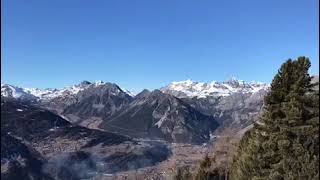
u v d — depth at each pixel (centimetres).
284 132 2975
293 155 2911
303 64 3059
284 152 2925
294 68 3072
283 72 3098
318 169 2806
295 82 3033
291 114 2953
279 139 2991
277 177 2914
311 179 2803
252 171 3200
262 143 3103
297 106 2969
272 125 3077
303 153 2858
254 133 3416
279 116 3084
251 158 3203
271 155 3034
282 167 2911
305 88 3044
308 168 2812
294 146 2888
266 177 3023
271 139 3034
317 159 2820
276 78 3122
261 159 3112
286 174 2875
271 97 3123
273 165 2969
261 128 3164
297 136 2911
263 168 3109
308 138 2895
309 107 3016
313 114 2994
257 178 3069
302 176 2825
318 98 2991
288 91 3078
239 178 3441
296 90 3009
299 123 2959
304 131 2891
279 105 3078
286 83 3086
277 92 3109
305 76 3041
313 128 2891
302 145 2900
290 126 2980
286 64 3098
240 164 3578
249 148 3284
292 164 2873
